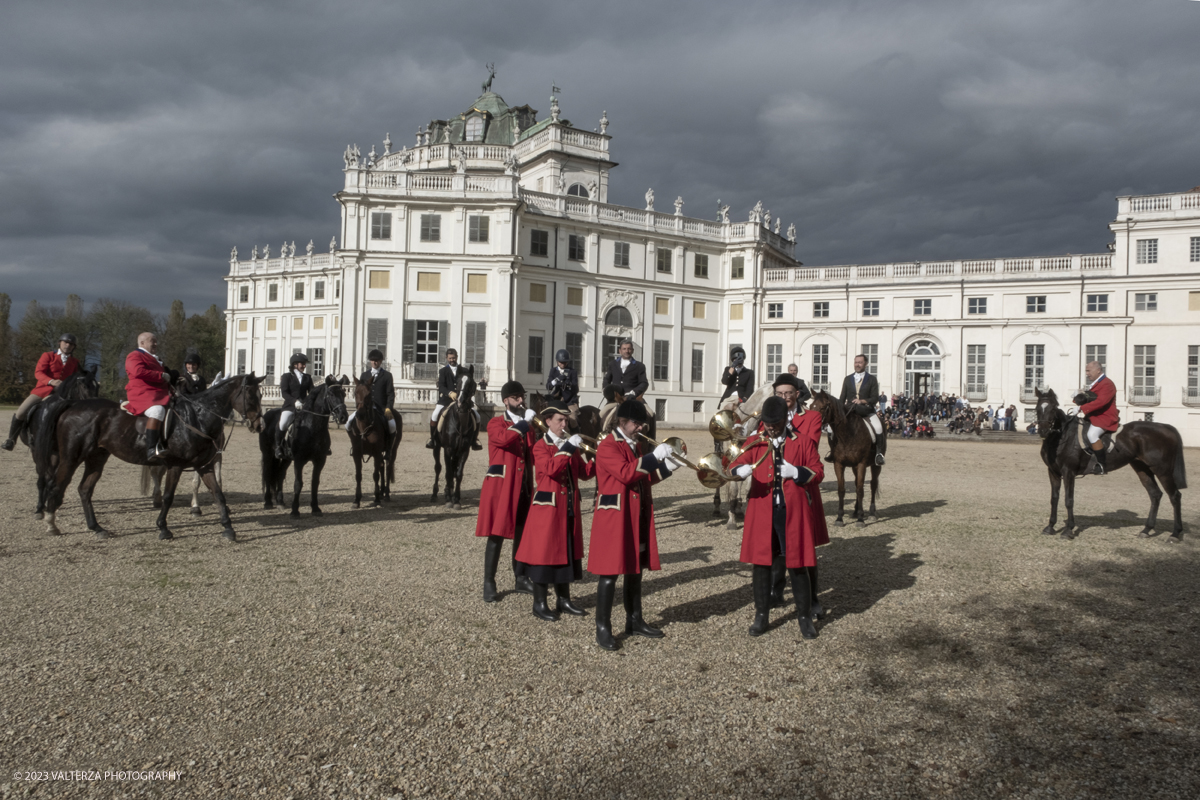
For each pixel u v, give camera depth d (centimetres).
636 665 481
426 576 696
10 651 486
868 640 532
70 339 1029
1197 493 1506
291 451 997
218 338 8388
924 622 575
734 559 786
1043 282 4031
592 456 575
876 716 410
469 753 363
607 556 505
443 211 3734
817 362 4506
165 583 655
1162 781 340
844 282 4456
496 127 5141
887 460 2256
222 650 496
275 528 924
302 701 420
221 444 848
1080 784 338
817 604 584
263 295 6341
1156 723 402
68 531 877
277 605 596
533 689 441
